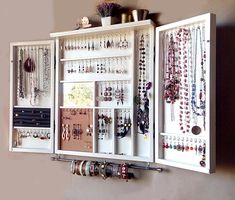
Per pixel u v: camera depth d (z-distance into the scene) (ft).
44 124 6.70
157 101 5.41
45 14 6.88
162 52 5.43
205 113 4.68
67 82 6.49
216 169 5.02
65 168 6.64
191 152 5.01
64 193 6.65
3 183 7.24
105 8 5.87
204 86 4.83
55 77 6.59
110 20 5.88
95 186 6.33
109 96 6.09
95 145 6.15
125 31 5.93
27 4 7.06
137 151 5.82
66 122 6.48
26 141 6.96
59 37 6.45
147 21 5.44
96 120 6.18
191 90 5.04
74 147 6.40
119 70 6.03
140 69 5.82
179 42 5.22
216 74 5.04
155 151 5.47
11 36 7.18
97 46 6.26
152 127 5.58
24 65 6.92
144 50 5.79
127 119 5.92
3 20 7.27
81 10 6.51
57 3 6.77
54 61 6.60
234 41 4.91
